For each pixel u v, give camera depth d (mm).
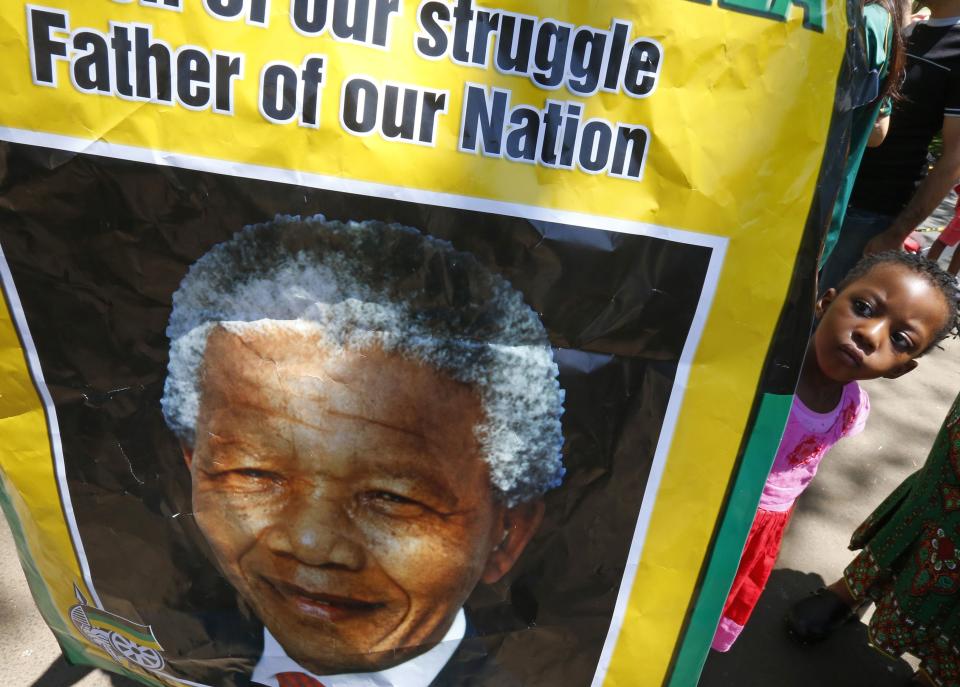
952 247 3633
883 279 1148
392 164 590
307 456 693
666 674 788
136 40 561
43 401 690
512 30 557
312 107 575
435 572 730
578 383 665
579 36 560
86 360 673
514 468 692
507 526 715
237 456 700
